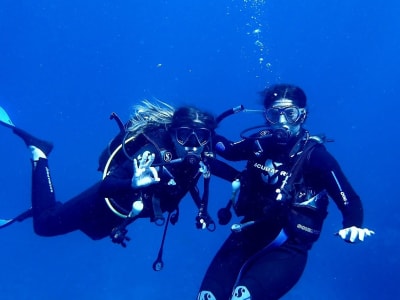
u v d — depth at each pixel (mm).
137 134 4250
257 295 3592
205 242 15016
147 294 12844
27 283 13031
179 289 13102
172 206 4438
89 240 14266
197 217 4297
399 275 13672
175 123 4098
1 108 5727
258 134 4188
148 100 4590
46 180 5195
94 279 13297
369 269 14031
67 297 12656
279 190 3793
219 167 4543
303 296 13203
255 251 4105
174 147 4223
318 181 3891
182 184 4309
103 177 4352
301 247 3961
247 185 4148
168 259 14117
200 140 4125
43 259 13969
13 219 5410
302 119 4035
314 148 3914
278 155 4012
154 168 3906
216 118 4449
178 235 15227
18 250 14422
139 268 13781
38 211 4984
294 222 3863
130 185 3904
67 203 4766
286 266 3793
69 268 13586
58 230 4828
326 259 14477
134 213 4039
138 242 14570
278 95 4051
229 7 53438
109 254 14070
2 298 12406
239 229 3932
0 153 26797
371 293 13156
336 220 15836
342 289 13383
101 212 4602
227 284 3938
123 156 4375
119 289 12977
